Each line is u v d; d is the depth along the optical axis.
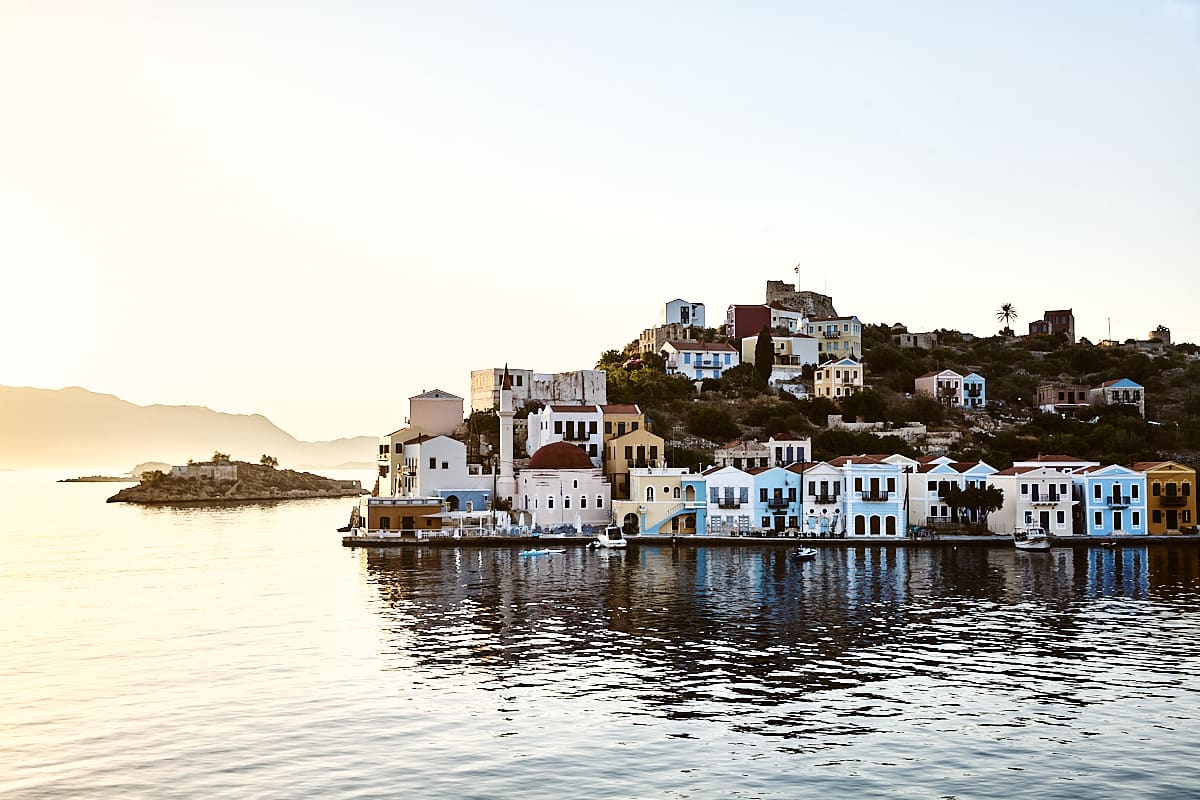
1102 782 52.81
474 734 60.91
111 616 101.00
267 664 78.56
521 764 55.84
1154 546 154.62
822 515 160.75
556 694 69.00
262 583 123.50
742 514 162.00
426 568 134.00
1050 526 158.88
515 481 180.75
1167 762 55.50
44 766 56.31
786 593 108.88
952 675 73.19
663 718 63.56
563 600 105.56
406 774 54.53
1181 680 71.62
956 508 162.00
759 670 74.94
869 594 108.06
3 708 67.25
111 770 55.59
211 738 60.69
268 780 53.81
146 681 73.88
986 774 54.00
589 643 84.50
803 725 62.03
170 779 54.16
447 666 77.06
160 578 131.12
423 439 186.50
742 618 94.50
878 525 158.88
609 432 192.00
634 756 56.94
